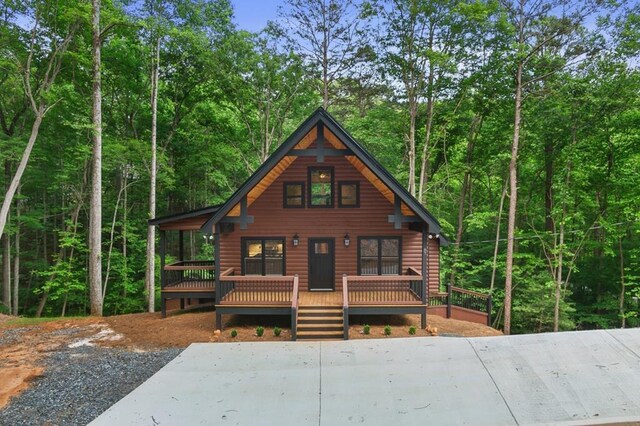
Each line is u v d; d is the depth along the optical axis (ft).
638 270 63.77
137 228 74.08
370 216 46.70
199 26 66.18
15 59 50.47
